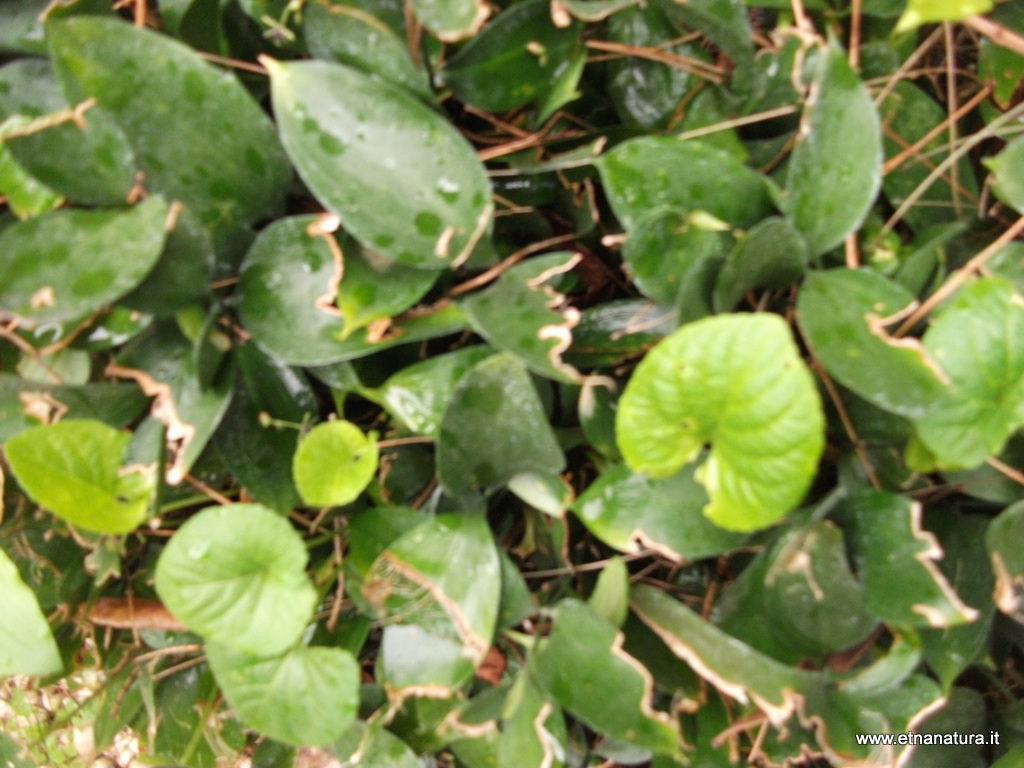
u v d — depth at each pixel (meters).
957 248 0.25
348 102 0.22
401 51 0.22
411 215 0.22
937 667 0.25
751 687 0.23
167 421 0.24
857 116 0.22
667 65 0.25
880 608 0.23
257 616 0.23
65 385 0.24
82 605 0.28
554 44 0.23
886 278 0.23
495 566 0.25
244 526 0.23
